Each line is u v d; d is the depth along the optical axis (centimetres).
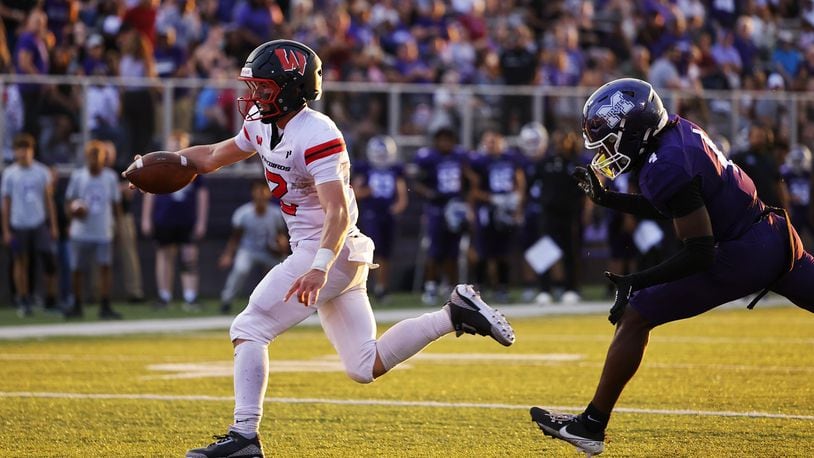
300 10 6594
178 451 2081
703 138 1900
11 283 5288
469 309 1895
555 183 5388
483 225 5619
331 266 1888
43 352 3616
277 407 2550
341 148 1877
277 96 1873
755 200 1938
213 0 6506
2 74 5428
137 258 5609
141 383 2923
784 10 8581
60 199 4997
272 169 1923
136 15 5922
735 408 2508
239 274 5112
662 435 2205
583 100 6425
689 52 7075
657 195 1861
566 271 5506
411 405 2578
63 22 5938
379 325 4456
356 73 6294
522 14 7594
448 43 6919
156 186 2047
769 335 4003
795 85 7606
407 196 6091
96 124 5441
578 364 3272
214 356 3516
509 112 6294
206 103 5656
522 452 2067
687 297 1908
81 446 2123
